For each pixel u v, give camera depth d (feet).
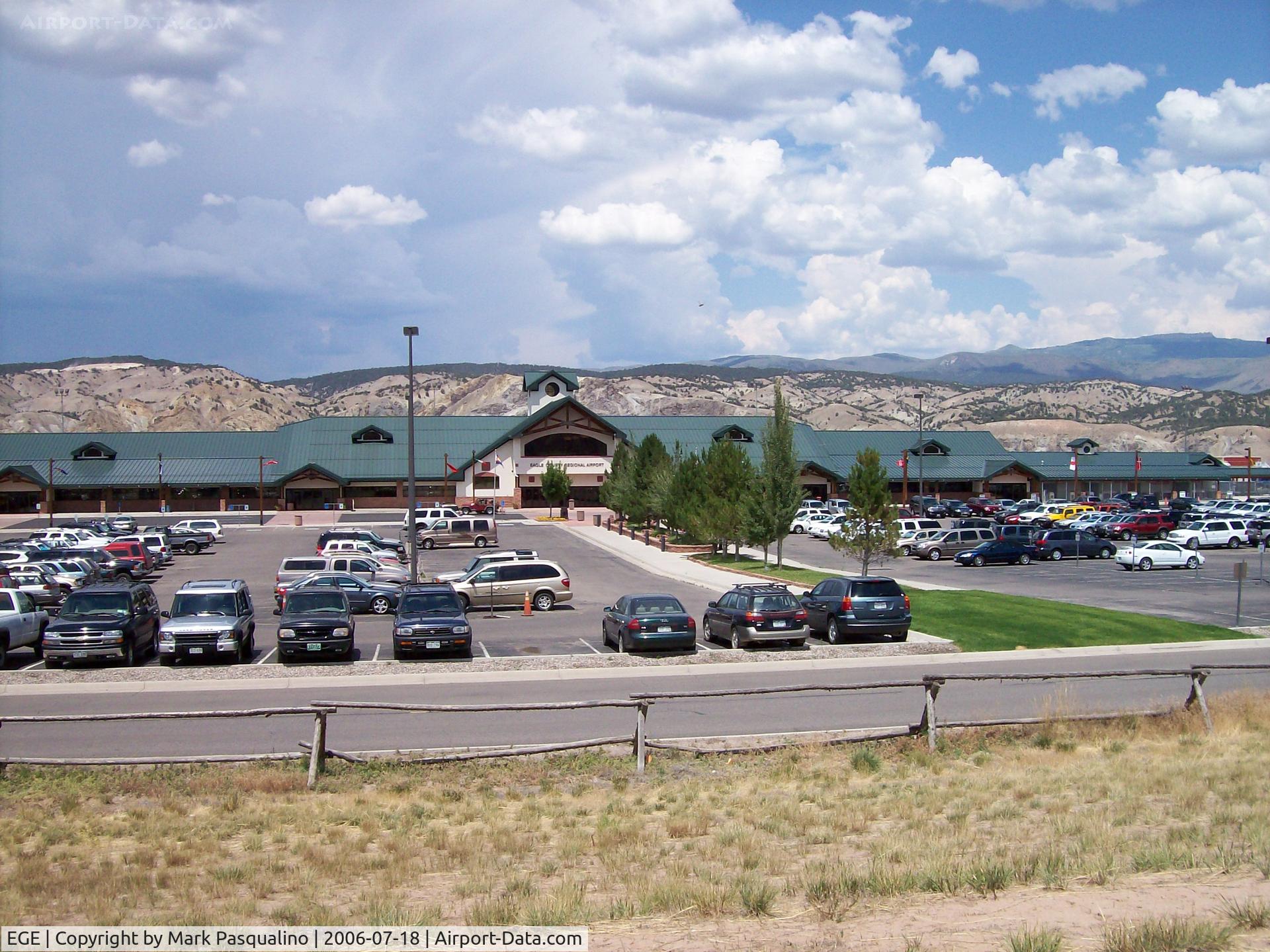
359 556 144.56
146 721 68.59
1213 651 97.25
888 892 32.14
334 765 55.98
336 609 93.45
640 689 78.69
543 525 259.80
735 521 175.32
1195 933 25.57
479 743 61.57
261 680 82.84
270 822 46.06
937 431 373.40
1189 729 62.54
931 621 109.29
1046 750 58.65
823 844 40.60
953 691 78.13
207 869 38.60
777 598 96.37
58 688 79.82
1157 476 371.56
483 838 42.96
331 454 331.98
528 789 53.06
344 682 82.38
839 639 98.63
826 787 51.11
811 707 71.97
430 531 210.38
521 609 127.34
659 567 173.68
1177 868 33.32
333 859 39.81
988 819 43.47
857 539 134.51
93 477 316.19
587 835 43.11
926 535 201.57
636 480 246.88
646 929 29.66
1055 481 370.53
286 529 260.21
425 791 51.55
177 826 45.29
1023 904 30.12
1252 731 62.54
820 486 340.80
